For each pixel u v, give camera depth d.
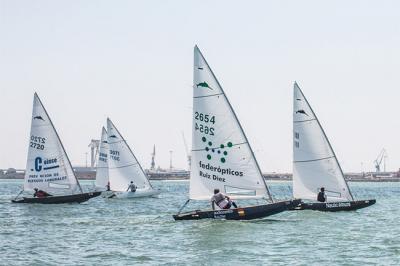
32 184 97.19
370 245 52.28
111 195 126.88
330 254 47.78
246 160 63.69
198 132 63.97
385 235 58.78
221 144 63.81
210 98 63.78
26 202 97.31
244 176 63.78
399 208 100.44
